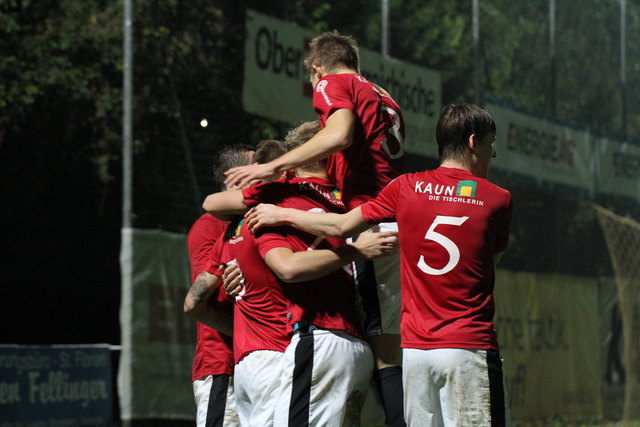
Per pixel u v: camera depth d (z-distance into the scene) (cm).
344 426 1454
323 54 1540
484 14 4531
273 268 1381
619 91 5359
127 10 2930
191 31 3338
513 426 4100
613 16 5372
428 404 1338
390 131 1513
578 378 4578
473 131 1369
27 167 5384
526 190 4438
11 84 5144
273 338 1480
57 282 5684
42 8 5284
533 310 4334
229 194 1497
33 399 2680
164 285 2950
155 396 2864
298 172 1497
